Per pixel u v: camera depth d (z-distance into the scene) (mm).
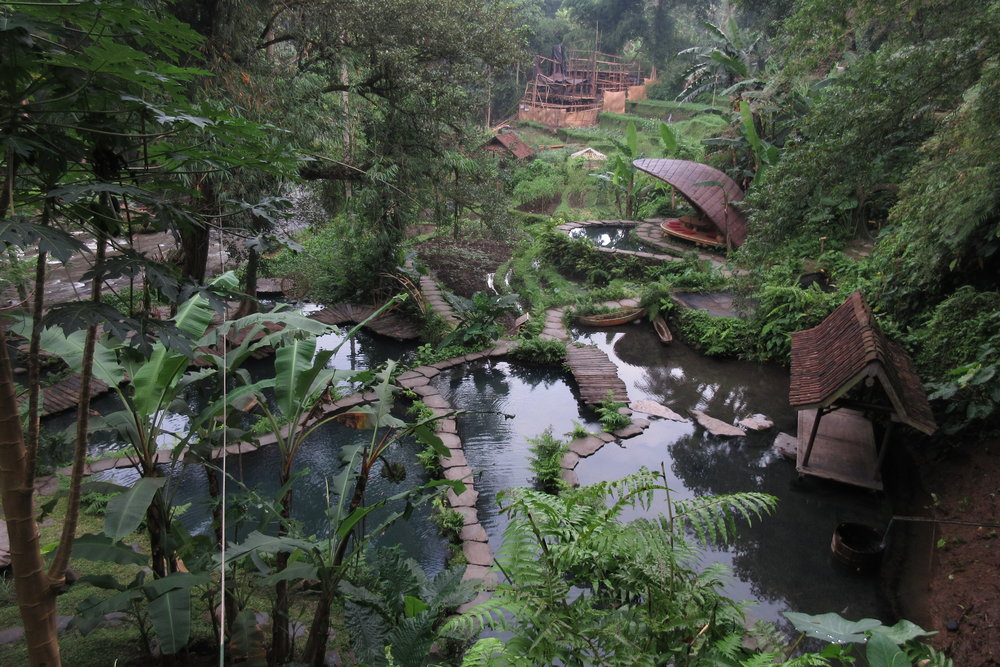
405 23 12367
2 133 2396
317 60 12492
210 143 3291
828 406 8953
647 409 11711
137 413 4270
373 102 13758
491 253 21875
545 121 43406
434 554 7746
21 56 2352
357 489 4805
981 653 6070
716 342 14273
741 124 23375
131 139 2852
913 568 7770
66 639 4969
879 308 12039
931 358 10172
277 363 4898
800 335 11008
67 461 7258
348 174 13531
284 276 16984
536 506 2498
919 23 8859
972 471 8680
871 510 8906
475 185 15070
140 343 2559
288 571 3994
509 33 14125
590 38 48969
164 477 4176
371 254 15242
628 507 8875
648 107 43031
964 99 8594
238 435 5023
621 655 2184
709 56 24734
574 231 23812
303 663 4188
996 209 9688
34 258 8305
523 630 2354
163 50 2736
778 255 10906
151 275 2678
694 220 21797
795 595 7367
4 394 2764
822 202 17516
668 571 2402
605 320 15609
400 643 3297
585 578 2674
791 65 9562
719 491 9328
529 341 13578
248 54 10375
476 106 14164
